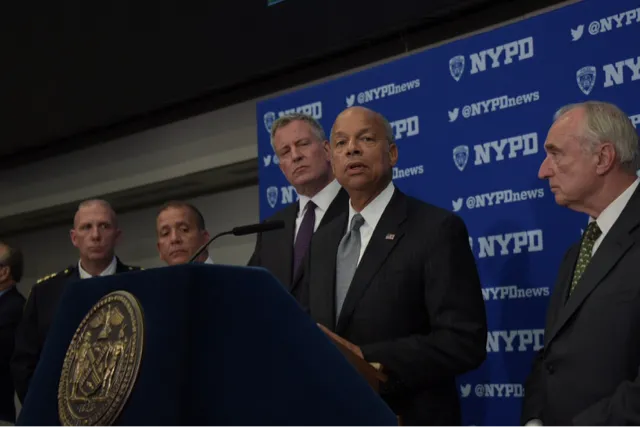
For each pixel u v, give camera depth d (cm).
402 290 222
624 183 212
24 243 649
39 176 593
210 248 508
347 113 246
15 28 535
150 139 516
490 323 296
